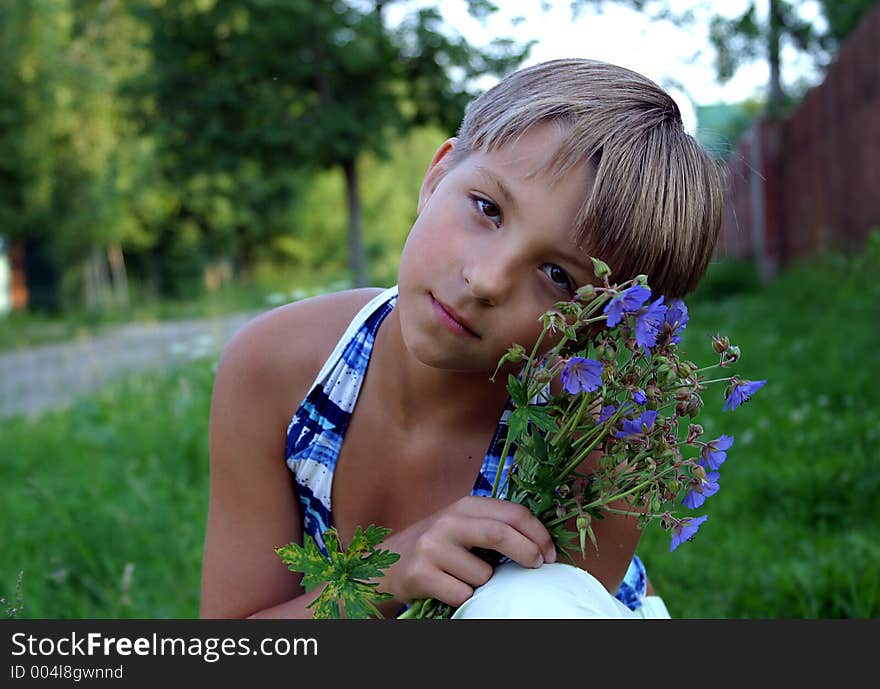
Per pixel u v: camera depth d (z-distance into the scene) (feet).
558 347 3.41
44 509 11.68
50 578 9.21
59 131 66.64
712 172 4.13
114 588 9.07
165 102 50.67
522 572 3.77
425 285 3.75
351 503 4.77
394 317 4.57
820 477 10.63
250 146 50.42
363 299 4.97
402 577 3.89
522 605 3.64
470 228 3.71
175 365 24.59
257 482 4.87
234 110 49.88
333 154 51.11
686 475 3.58
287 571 4.93
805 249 35.22
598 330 3.82
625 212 3.70
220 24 48.03
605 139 3.73
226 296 45.55
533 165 3.67
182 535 10.43
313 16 46.21
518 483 3.75
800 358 18.06
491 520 3.77
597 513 3.73
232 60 49.37
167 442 15.16
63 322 63.93
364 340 4.71
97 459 14.94
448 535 3.82
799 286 29.53
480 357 3.77
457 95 48.80
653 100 4.02
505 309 3.67
